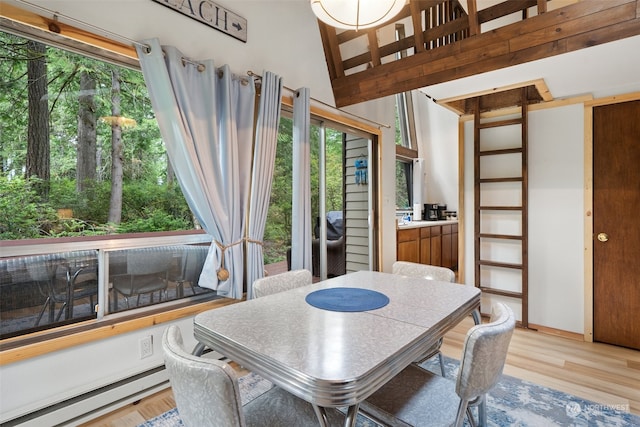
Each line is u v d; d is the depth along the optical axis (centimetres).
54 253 177
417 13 257
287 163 297
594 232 293
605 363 250
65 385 170
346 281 202
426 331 125
